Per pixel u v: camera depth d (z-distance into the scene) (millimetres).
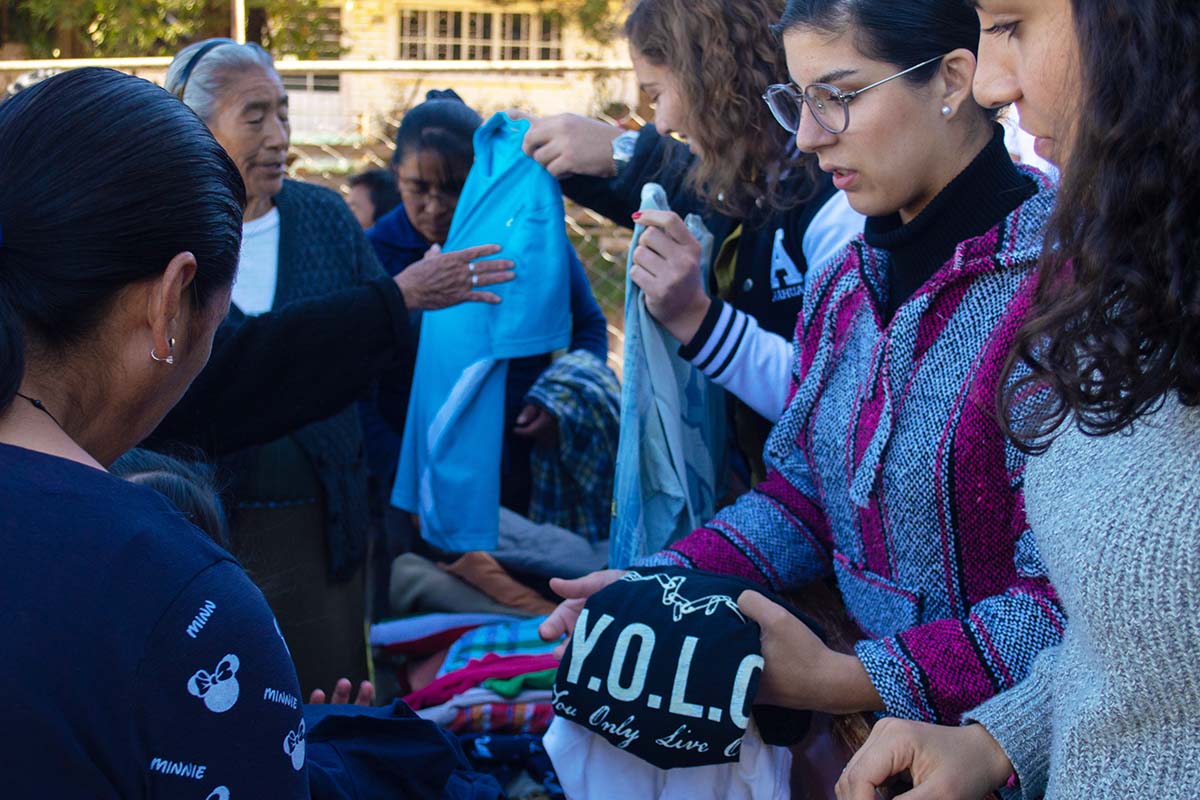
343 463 2559
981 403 1351
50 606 865
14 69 4902
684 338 1923
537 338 2477
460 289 2377
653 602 1489
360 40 11945
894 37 1400
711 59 1933
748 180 2008
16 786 845
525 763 2182
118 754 874
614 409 3072
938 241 1455
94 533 900
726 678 1401
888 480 1465
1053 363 905
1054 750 1112
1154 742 998
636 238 1923
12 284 934
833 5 1426
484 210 2527
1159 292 827
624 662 1455
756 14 1921
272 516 2455
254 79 2377
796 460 1766
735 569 1695
